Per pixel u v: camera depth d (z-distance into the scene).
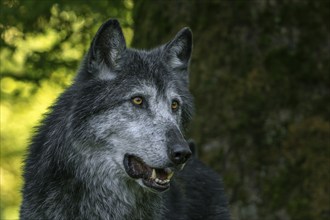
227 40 17.17
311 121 16.50
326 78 16.70
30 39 20.33
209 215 14.08
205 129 16.95
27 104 23.95
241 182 16.52
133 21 19.50
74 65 19.83
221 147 16.77
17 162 26.67
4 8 18.94
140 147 11.58
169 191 12.99
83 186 11.90
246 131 16.64
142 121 11.69
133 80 11.87
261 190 16.36
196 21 17.56
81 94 11.87
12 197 27.34
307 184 16.19
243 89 16.83
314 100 16.62
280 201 16.19
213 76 17.14
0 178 27.34
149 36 18.06
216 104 16.98
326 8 16.98
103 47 11.91
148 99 11.83
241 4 17.14
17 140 26.70
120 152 11.74
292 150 16.39
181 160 11.34
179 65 12.80
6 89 22.69
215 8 17.39
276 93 16.64
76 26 19.81
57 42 19.88
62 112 12.05
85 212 11.98
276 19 16.95
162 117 11.75
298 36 16.88
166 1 17.94
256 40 16.98
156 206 12.32
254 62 16.91
